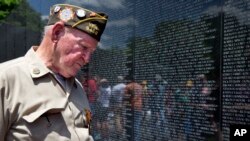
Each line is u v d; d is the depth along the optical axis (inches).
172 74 185.0
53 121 86.8
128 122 221.6
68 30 88.0
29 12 401.4
